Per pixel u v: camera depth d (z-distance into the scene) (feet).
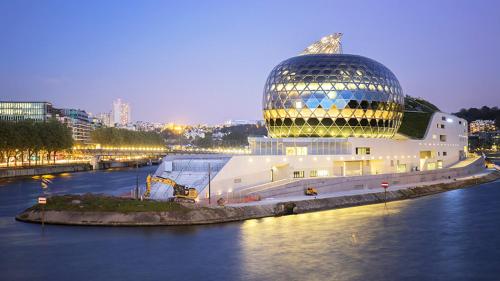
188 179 410.52
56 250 252.83
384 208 386.73
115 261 233.55
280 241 268.82
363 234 286.05
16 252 249.55
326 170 490.08
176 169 430.61
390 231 294.25
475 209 376.89
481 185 570.46
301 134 549.54
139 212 315.99
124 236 281.13
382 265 224.94
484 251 248.52
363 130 547.90
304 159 469.98
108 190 530.68
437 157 645.92
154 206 322.14
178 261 232.53
